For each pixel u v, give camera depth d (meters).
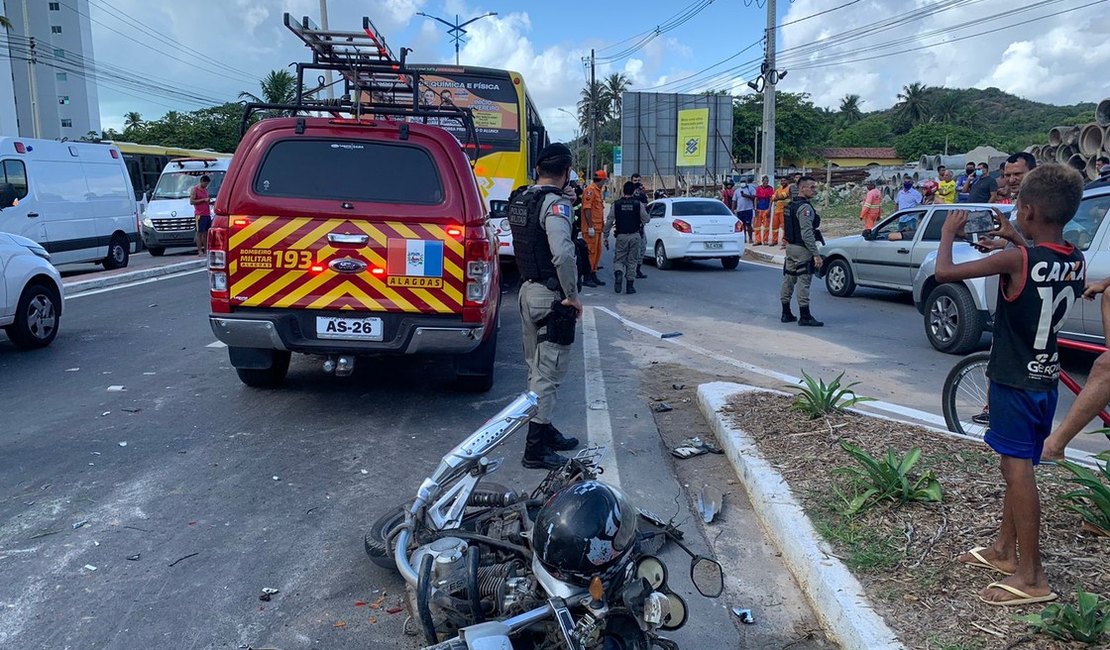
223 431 5.93
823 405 5.51
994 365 3.17
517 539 3.16
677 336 9.85
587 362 8.30
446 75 13.72
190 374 7.59
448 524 3.43
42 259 8.77
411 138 6.07
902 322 11.01
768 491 4.40
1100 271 7.12
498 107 13.82
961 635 3.04
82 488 4.86
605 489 2.71
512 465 5.31
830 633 3.39
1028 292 3.03
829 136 96.75
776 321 11.07
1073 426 3.10
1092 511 3.82
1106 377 3.03
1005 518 3.38
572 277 4.98
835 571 3.55
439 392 7.03
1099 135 18.77
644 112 36.50
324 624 3.49
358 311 5.87
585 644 2.52
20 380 7.38
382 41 7.32
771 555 4.10
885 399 7.01
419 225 5.86
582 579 2.60
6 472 5.11
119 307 11.60
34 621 3.47
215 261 5.82
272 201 5.82
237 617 3.53
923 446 4.82
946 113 97.44
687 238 16.81
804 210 10.39
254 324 5.80
